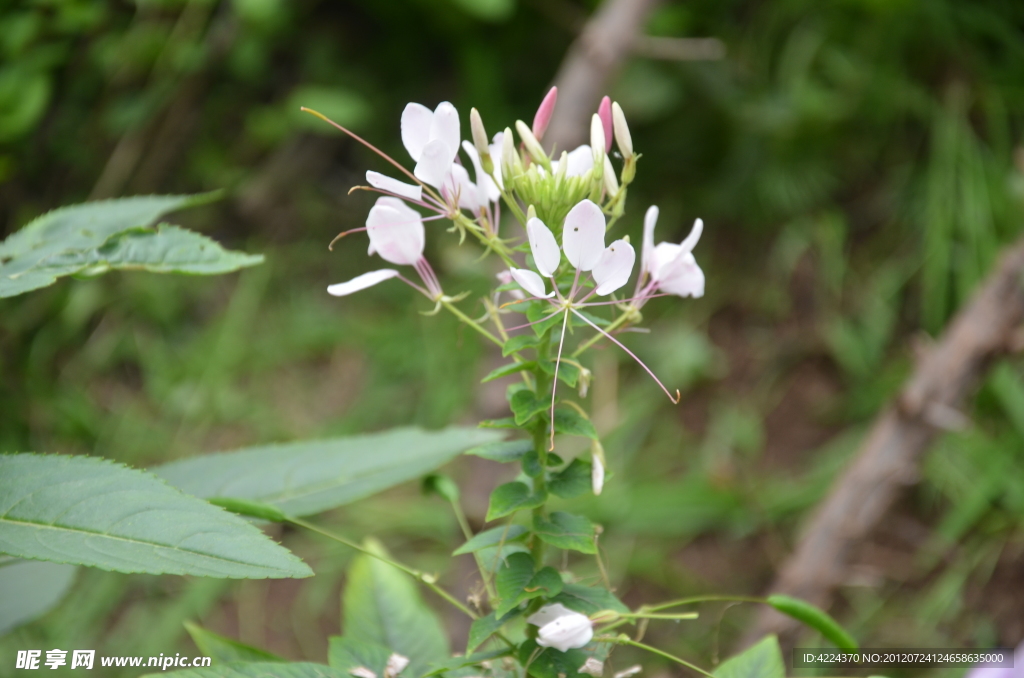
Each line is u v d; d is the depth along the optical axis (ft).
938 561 5.69
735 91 6.95
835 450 6.13
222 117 7.16
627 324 2.92
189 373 6.56
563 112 5.25
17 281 2.78
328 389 6.83
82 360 6.53
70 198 6.60
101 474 2.68
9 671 4.54
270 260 7.17
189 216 7.11
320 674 2.77
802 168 7.00
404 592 3.09
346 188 7.54
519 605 2.85
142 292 6.75
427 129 2.87
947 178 6.40
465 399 6.22
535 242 2.77
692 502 5.88
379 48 7.52
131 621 5.27
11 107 5.52
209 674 2.73
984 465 5.81
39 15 5.52
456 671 2.91
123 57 6.13
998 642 5.26
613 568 5.62
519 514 5.04
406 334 6.78
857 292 6.72
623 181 2.88
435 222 7.13
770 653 2.93
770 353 6.77
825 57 6.86
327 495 3.00
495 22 7.22
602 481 2.83
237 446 6.35
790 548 5.82
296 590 5.69
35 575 3.07
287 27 7.09
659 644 5.33
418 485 6.16
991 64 6.72
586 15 7.07
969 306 4.22
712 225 7.29
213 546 2.64
